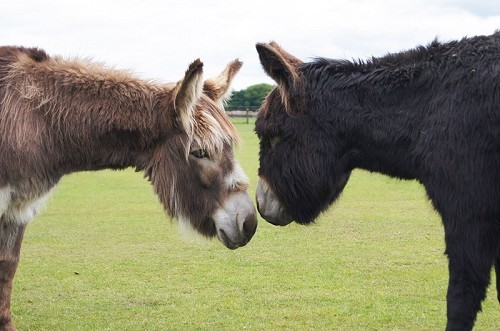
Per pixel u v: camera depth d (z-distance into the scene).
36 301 6.85
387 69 5.22
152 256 8.91
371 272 7.93
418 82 5.06
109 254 9.07
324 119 5.29
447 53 5.04
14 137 4.95
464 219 4.72
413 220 11.62
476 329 6.06
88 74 5.22
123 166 5.31
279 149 5.42
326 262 8.45
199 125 5.06
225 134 5.12
